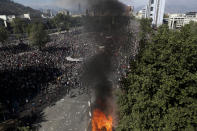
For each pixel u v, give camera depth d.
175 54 17.36
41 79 46.53
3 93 38.53
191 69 17.97
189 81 16.95
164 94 15.78
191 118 16.19
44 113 33.91
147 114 16.47
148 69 17.20
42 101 37.94
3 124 28.42
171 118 15.48
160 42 19.11
